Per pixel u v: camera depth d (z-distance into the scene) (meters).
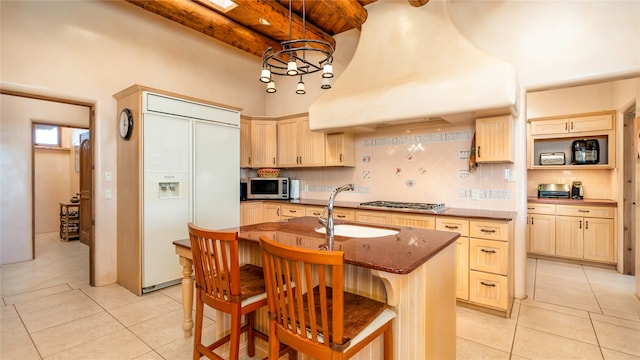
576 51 2.66
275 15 3.37
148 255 3.02
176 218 3.24
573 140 4.52
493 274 2.55
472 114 2.72
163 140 3.13
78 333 2.25
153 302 2.81
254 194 4.45
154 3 3.02
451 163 3.37
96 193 3.20
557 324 2.40
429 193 3.52
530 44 2.85
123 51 3.40
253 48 4.02
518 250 2.91
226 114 3.75
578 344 2.11
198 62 4.12
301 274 1.76
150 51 3.63
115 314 2.56
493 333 2.27
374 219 3.26
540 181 4.77
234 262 1.46
